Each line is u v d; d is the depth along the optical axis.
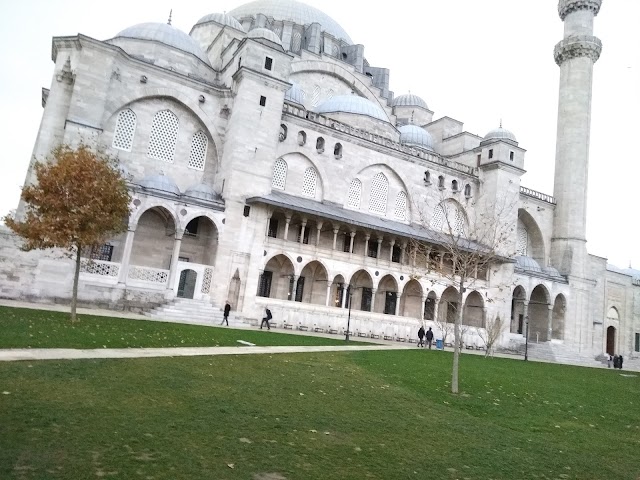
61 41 39.75
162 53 47.34
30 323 20.97
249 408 12.15
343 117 58.34
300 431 10.87
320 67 63.69
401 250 52.12
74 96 37.91
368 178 55.06
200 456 8.48
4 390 10.66
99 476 7.12
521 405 18.28
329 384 16.80
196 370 15.86
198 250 44.28
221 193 43.78
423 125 77.25
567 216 67.06
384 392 16.84
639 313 77.62
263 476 8.00
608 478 10.52
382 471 8.99
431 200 58.56
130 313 34.97
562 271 65.69
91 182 26.02
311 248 45.53
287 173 49.91
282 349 24.92
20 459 7.37
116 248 40.53
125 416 10.10
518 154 62.00
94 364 14.51
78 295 34.78
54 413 9.63
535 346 58.09
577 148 67.50
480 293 56.06
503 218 59.53
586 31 67.62
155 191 38.72
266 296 47.19
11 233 33.31
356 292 51.94
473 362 32.47
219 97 46.25
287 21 65.75
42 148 39.00
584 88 68.06
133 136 42.66
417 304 55.31
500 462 10.62
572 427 15.66
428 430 12.62
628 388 28.62
